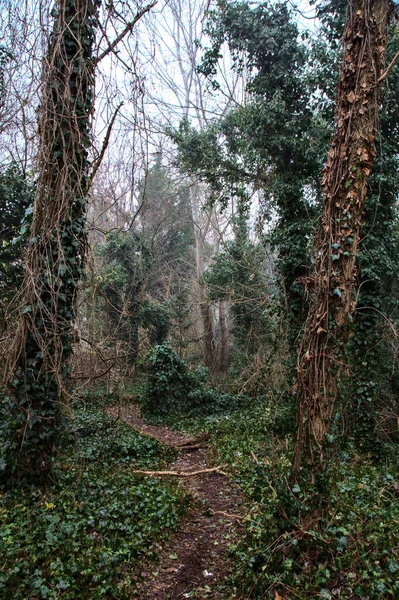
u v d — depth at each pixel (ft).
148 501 18.66
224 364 69.46
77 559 13.23
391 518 15.17
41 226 17.69
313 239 16.15
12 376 17.95
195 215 76.43
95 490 18.61
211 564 15.08
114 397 39.04
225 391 54.85
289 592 11.89
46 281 17.83
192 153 46.78
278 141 37.11
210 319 70.13
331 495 14.43
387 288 31.14
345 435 28.78
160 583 13.85
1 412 20.17
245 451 28.73
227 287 58.49
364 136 13.96
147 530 16.47
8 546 13.25
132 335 59.82
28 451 17.94
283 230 38.32
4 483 17.72
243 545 15.08
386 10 14.24
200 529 18.13
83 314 30.60
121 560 14.16
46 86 17.61
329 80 35.29
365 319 30.22
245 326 59.57
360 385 29.99
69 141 18.20
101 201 27.58
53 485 18.39
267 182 42.83
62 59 17.79
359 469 24.68
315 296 14.06
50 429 18.31
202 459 30.86
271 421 27.76
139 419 44.55
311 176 38.99
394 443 32.40
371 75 14.03
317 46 36.40
